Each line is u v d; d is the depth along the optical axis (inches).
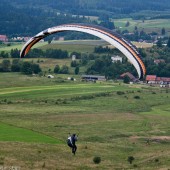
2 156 3708.2
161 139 6122.1
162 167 3791.8
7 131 6013.8
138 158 4288.9
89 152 4330.7
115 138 6117.1
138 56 2664.9
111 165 3885.3
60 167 3604.8
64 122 7214.6
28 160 3700.8
